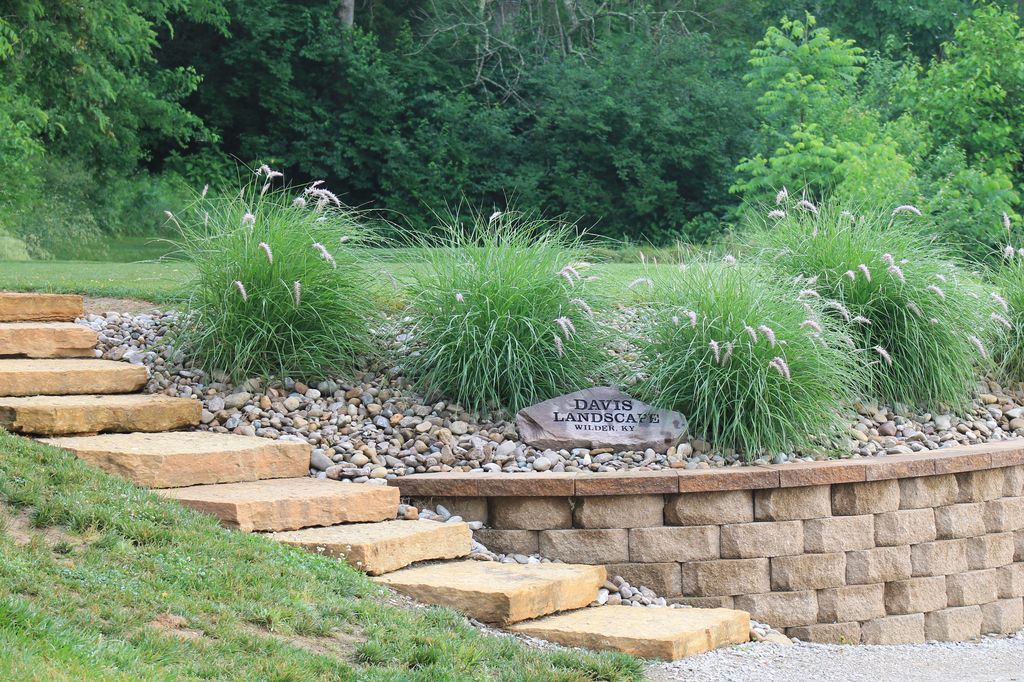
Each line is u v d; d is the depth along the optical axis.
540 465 6.76
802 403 7.04
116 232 24.08
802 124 20.45
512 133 31.42
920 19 32.03
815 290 8.02
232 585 4.63
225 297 7.39
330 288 7.66
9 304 7.79
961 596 7.16
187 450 6.04
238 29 29.92
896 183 15.85
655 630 5.30
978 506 7.29
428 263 7.80
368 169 30.14
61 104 21.31
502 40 31.31
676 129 29.12
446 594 5.27
